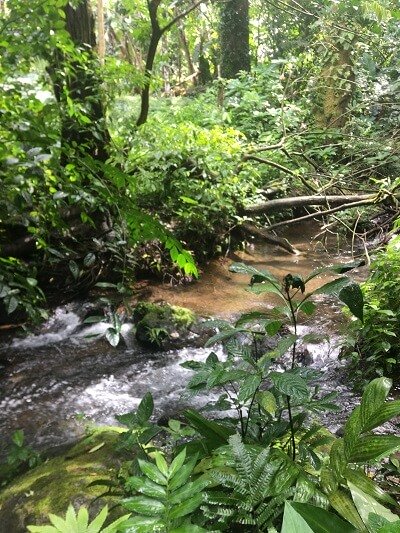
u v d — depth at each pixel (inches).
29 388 147.3
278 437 71.2
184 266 84.8
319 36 357.4
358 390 141.6
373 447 54.1
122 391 149.0
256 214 274.4
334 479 56.1
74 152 91.0
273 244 264.5
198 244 236.8
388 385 56.2
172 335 174.6
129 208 83.4
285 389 57.8
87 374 156.2
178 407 140.1
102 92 172.9
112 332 94.3
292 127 340.8
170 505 50.1
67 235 178.4
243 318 70.8
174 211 227.5
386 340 144.2
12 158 84.5
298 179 291.7
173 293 207.0
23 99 102.8
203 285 219.5
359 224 283.9
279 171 298.2
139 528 48.3
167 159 222.1
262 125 340.5
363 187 286.2
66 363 161.2
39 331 176.2
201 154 231.9
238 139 315.0
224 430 70.3
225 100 362.9
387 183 264.5
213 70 494.9
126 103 286.7
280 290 65.4
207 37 468.4
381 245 238.2
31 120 86.7
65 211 179.3
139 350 171.9
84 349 170.1
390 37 365.4
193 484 51.4
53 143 86.5
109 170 83.4
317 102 367.2
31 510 72.7
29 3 100.0
